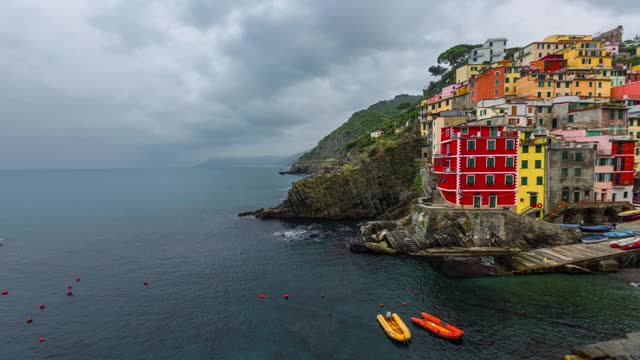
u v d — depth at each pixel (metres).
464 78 124.06
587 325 31.69
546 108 77.31
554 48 115.06
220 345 31.45
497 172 55.78
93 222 88.81
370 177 91.12
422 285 42.44
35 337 33.50
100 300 41.28
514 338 30.42
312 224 82.19
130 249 62.34
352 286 43.06
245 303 39.41
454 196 57.22
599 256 43.59
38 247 64.44
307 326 34.12
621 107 65.25
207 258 56.16
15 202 132.75
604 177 56.50
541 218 55.62
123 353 30.73
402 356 28.89
